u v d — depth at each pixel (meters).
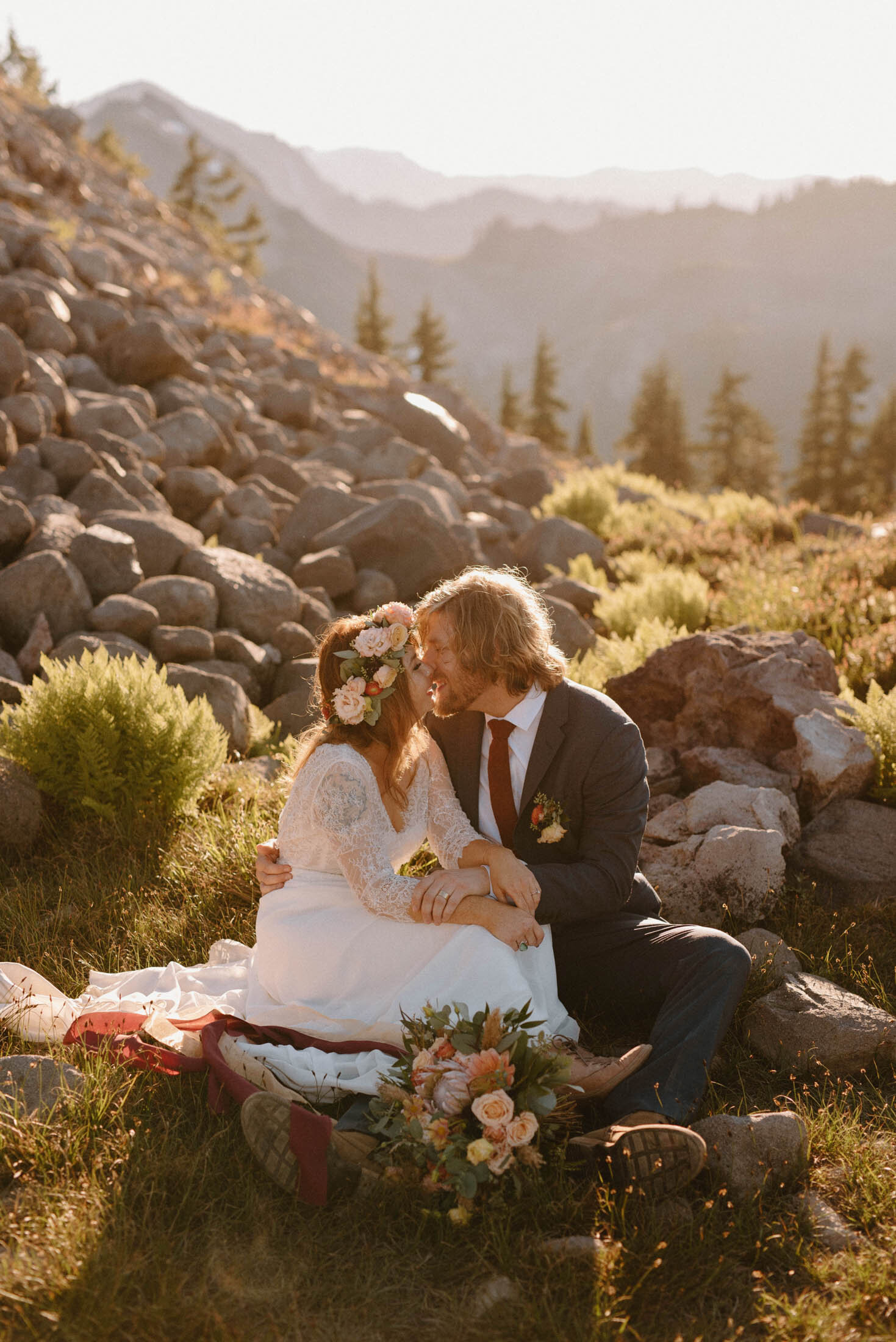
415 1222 2.36
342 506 9.51
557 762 3.00
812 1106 2.87
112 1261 2.14
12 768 4.48
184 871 4.10
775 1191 2.49
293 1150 2.37
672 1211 2.37
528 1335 2.04
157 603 6.49
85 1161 2.51
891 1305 2.14
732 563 9.86
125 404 10.05
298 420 13.84
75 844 4.39
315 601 7.62
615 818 2.99
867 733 4.67
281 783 4.62
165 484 9.12
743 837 3.81
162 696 4.73
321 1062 2.77
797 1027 3.05
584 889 2.92
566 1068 2.48
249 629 6.88
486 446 19.70
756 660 5.01
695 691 5.05
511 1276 2.21
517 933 2.74
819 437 62.28
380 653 2.81
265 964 3.03
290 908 2.99
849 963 3.52
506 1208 2.35
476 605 2.90
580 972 3.11
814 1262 2.28
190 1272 2.18
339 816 2.81
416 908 2.77
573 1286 2.15
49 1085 2.73
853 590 7.32
